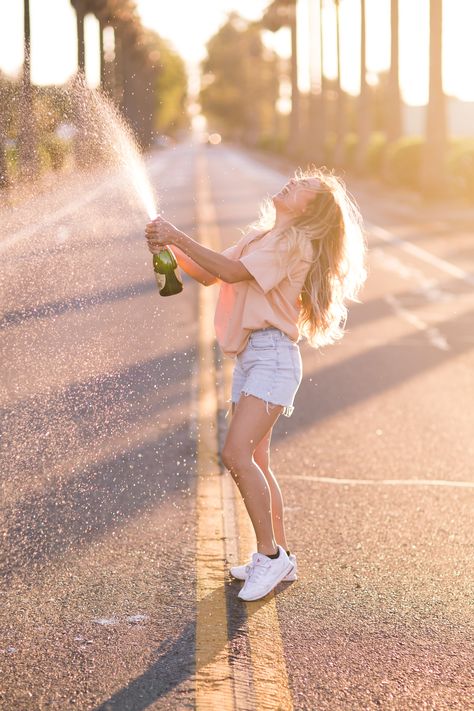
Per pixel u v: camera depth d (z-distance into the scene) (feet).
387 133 130.00
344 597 13.91
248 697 10.98
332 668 11.77
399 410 25.39
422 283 49.80
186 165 182.80
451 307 42.47
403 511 17.70
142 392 23.63
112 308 26.99
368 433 23.15
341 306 14.43
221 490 18.29
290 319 13.79
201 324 35.65
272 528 13.99
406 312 41.22
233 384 14.43
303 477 19.65
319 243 13.76
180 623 12.80
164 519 16.55
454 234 74.43
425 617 13.30
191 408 23.71
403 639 12.61
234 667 11.64
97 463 18.75
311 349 33.42
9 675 11.28
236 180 150.30
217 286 46.93
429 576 14.76
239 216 81.15
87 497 17.12
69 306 24.13
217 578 14.35
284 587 14.21
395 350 33.40
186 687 11.12
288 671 11.66
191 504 17.35
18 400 20.04
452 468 20.49
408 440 22.58
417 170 114.42
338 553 15.61
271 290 13.67
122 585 13.92
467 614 13.43
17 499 16.76
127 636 12.35
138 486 17.90
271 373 13.71
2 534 15.42
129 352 25.77
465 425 23.97
